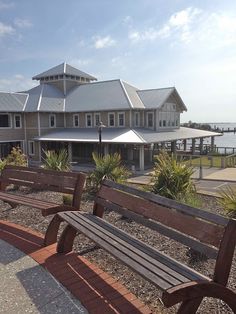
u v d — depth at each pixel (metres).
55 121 37.69
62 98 40.00
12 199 6.32
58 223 5.23
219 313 3.32
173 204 3.95
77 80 42.62
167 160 9.05
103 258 4.73
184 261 4.61
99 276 4.14
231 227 3.01
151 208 4.23
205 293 2.90
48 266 4.46
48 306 3.52
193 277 3.03
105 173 9.59
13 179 7.39
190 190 8.52
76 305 3.53
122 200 4.80
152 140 29.91
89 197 9.05
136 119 34.78
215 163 33.78
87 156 36.47
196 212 3.56
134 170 28.61
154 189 8.41
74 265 4.48
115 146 35.06
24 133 37.16
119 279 4.11
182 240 3.64
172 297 2.75
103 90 38.38
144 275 3.06
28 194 9.41
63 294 3.75
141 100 36.53
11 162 14.25
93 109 35.44
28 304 3.57
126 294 3.71
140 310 3.40
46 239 5.18
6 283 4.05
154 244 5.21
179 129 39.75
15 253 4.95
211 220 3.32
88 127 36.75
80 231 4.36
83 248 5.10
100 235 4.18
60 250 4.88
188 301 2.95
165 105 36.78
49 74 41.97
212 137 43.62
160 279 2.96
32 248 5.11
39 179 6.64
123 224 6.26
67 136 34.25
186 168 8.55
